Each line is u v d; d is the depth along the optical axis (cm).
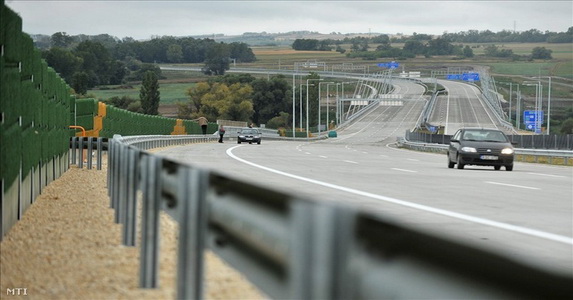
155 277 2356
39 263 2761
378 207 4788
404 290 791
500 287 666
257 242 1330
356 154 15825
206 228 1731
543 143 17838
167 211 2325
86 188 6041
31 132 4609
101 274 2575
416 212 4534
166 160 2350
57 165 7088
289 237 1136
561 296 622
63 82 8100
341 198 5375
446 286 732
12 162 3575
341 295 906
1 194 3181
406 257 800
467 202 5209
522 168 11269
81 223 3859
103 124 13362
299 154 14750
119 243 3206
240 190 1479
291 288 1104
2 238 3216
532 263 653
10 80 3503
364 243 869
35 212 4291
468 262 707
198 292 1762
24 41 4172
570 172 9788
